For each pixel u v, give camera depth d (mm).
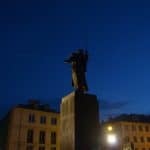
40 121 42031
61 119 9727
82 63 9945
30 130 40625
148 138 54062
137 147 51875
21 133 39562
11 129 39188
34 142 40219
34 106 43062
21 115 40594
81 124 8562
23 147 38969
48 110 43969
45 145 41000
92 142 8477
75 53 10148
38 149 40219
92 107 9031
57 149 41781
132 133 52625
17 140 38875
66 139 8852
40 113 42406
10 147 38094
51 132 42312
